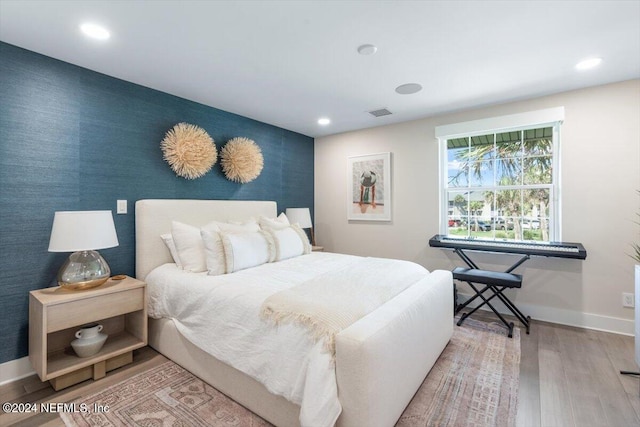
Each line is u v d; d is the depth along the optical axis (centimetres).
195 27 187
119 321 255
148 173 280
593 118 285
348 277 220
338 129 434
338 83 274
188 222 297
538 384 199
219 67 241
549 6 169
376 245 421
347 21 182
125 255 265
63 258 230
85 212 202
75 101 235
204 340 199
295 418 153
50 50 213
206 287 209
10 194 206
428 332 202
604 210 283
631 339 265
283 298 174
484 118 338
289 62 234
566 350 245
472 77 262
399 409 162
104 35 195
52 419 171
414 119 384
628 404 179
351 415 132
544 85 280
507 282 276
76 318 198
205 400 185
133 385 200
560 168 303
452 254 365
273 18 178
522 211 332
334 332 143
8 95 204
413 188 389
